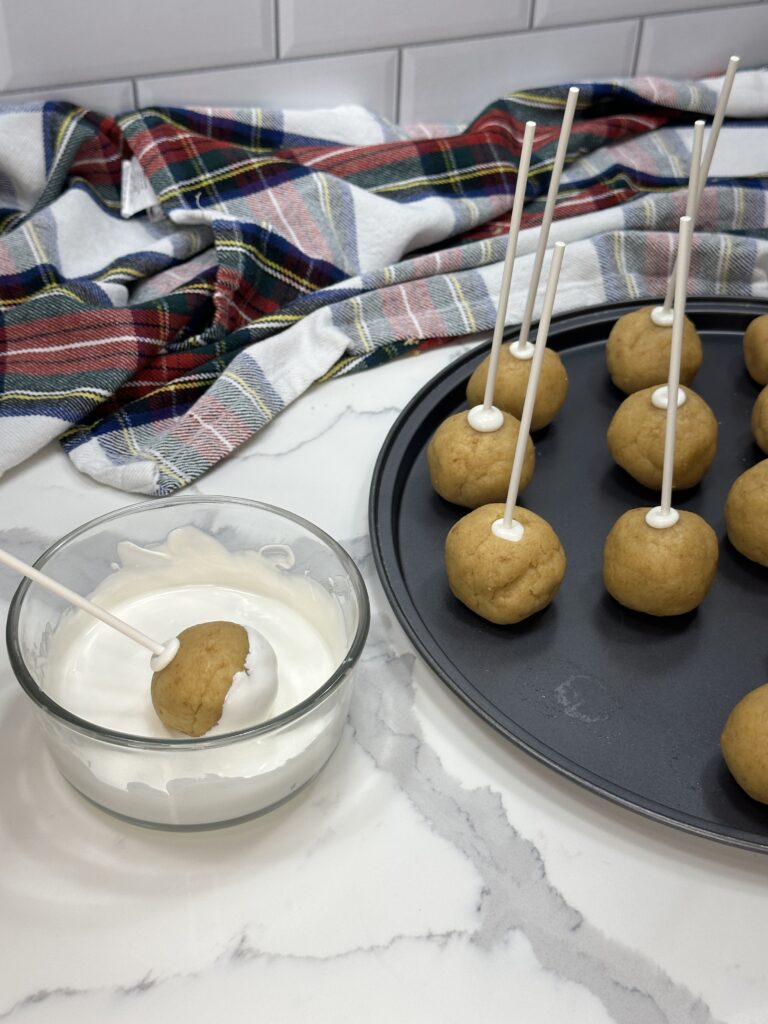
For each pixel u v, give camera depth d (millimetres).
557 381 357
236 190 416
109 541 271
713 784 254
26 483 340
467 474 322
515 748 268
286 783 240
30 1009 215
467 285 413
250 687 233
